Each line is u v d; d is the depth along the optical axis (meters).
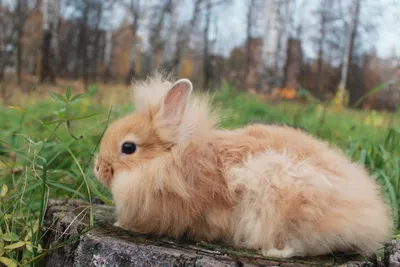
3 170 0.88
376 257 0.67
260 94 3.71
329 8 5.27
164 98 0.67
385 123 1.63
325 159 0.66
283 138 0.68
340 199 0.63
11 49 4.12
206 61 4.81
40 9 4.93
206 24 5.37
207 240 0.67
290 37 5.16
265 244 0.64
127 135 0.67
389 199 0.83
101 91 3.22
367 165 0.89
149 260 0.63
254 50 5.48
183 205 0.64
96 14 5.39
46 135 1.08
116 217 0.73
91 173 0.84
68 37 5.21
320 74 4.88
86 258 0.65
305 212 0.62
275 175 0.63
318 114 1.78
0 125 1.33
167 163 0.65
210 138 0.67
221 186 0.64
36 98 2.56
